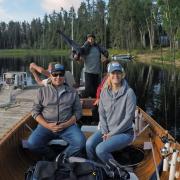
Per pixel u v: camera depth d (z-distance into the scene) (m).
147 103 15.21
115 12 59.25
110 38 61.31
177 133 9.72
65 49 96.44
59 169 3.33
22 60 58.91
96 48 7.03
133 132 4.06
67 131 4.21
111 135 3.91
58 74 4.24
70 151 4.14
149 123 5.18
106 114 4.03
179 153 3.44
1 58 71.50
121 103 3.93
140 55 52.06
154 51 42.97
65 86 4.34
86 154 4.20
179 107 13.87
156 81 23.75
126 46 58.06
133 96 3.92
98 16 40.72
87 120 6.26
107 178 3.61
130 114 3.89
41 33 114.69
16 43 120.31
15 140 4.43
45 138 4.25
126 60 49.12
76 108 4.37
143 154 4.44
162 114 12.70
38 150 4.24
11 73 17.22
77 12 44.97
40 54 90.75
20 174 4.07
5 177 3.73
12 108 12.54
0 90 16.28
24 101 13.83
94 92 7.16
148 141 4.63
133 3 54.44
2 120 10.77
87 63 7.04
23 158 4.44
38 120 4.24
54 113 4.24
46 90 4.27
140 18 53.38
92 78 7.09
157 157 4.08
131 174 3.87
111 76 3.93
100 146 3.82
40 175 3.26
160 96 16.89
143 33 56.31
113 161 3.76
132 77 26.56
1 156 3.85
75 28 39.22
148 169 4.05
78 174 3.31
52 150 4.39
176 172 3.24
